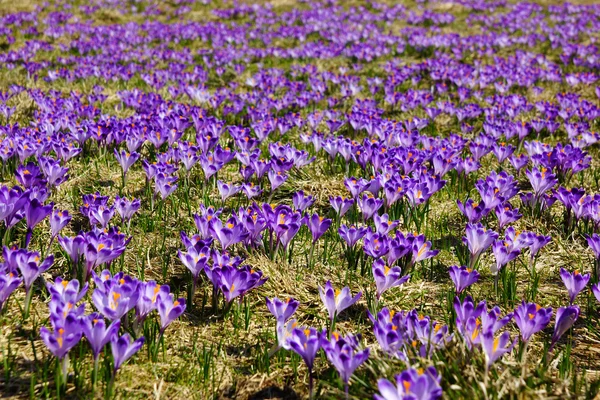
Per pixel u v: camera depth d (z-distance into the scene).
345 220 1.74
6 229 1.44
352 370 1.16
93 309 1.36
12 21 5.39
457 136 2.12
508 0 7.71
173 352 1.31
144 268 1.51
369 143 1.90
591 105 2.84
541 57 4.20
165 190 1.67
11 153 1.82
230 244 1.45
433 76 3.53
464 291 1.43
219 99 2.73
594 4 7.39
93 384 1.18
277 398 1.24
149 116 2.23
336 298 1.31
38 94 2.56
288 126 2.31
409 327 1.25
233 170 2.03
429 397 1.07
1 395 1.19
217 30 5.34
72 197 1.76
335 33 5.35
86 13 6.23
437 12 6.92
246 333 1.36
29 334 1.30
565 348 1.35
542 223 1.75
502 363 1.24
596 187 2.02
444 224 1.76
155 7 6.75
